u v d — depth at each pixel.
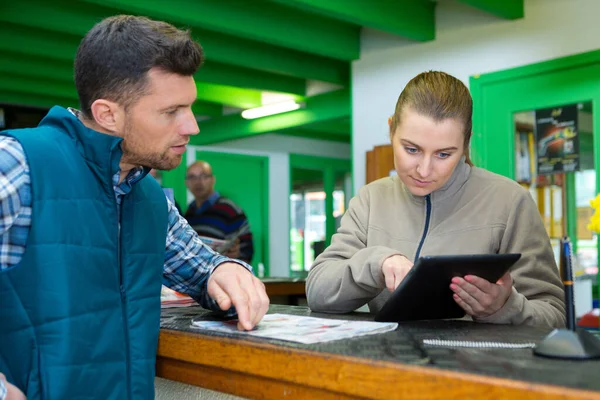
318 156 10.16
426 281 1.22
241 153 9.28
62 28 4.70
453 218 1.65
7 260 1.11
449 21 4.89
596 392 0.70
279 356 1.04
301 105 7.21
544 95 4.30
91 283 1.18
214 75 6.33
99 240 1.20
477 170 1.71
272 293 3.31
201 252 1.50
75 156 1.19
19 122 5.27
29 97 6.98
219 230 5.01
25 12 4.54
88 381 1.15
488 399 0.78
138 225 1.30
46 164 1.14
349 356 0.94
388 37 5.38
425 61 5.07
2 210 1.08
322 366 0.97
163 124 1.22
